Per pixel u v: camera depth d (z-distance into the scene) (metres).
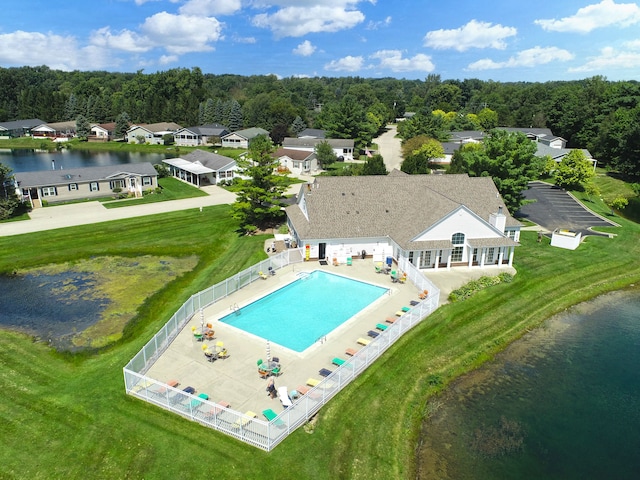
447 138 123.94
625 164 90.62
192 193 76.31
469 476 20.81
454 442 22.94
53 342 31.05
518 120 155.38
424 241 41.06
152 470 19.88
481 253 43.28
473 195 48.06
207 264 45.78
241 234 53.78
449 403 26.02
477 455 22.12
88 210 64.69
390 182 49.03
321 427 22.80
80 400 24.42
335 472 20.17
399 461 21.27
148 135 147.38
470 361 30.02
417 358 29.41
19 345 30.47
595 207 68.69
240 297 36.12
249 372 26.23
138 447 21.14
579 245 50.50
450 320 34.03
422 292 36.78
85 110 172.38
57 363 28.34
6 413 23.42
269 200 52.22
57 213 62.88
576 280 42.47
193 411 22.81
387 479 20.16
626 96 111.62
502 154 56.00
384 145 133.50
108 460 20.41
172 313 34.59
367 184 48.47
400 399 25.62
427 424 24.17
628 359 31.00
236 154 122.44
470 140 127.00
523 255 47.31
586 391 27.48
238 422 21.53
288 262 43.22
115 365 27.84
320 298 36.91
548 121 133.75
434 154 101.06
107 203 69.06
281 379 25.61
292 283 39.38
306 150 110.06
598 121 116.19
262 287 38.09
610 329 34.94
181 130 143.00
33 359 28.78
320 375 26.06
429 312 34.22
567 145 128.25
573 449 22.77
